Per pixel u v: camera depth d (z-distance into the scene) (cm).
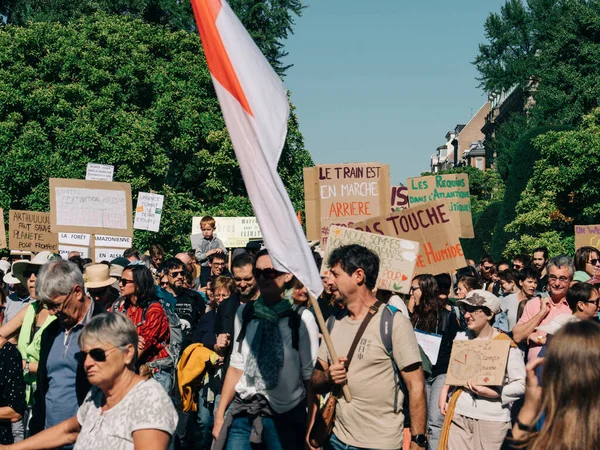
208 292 1217
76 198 1326
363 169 1141
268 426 593
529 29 7206
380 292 783
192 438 865
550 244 3356
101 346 455
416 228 1016
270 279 591
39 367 618
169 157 3969
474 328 727
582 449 312
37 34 3447
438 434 837
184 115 3772
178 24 4988
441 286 871
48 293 593
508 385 711
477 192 8831
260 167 563
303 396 597
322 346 583
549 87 5028
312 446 572
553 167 3431
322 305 864
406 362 547
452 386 768
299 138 4153
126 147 3406
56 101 3341
